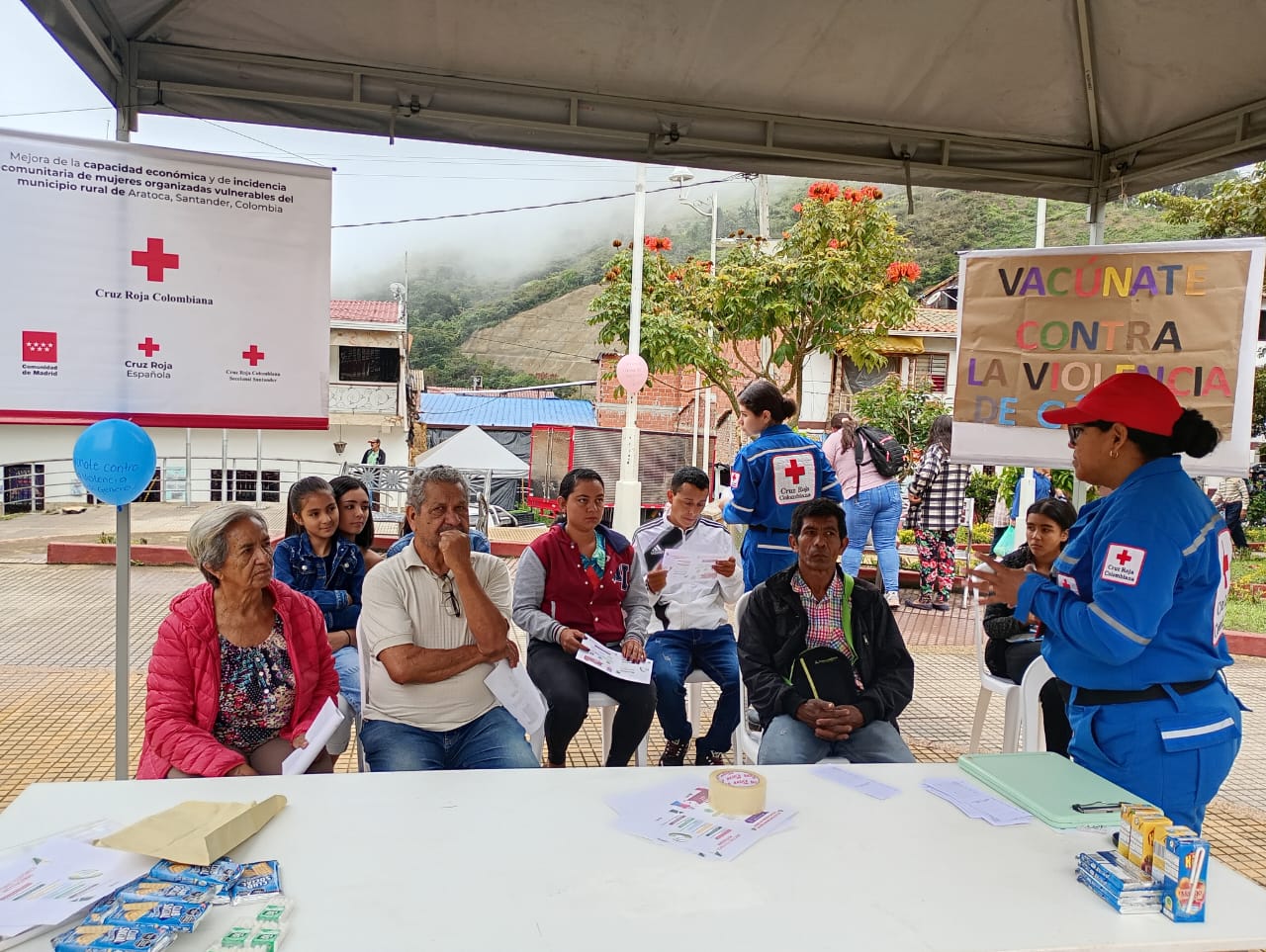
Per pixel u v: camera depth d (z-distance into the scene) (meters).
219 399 3.31
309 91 3.52
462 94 3.66
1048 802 2.12
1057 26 3.43
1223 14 3.18
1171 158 3.95
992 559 2.66
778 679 3.27
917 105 3.88
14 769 4.23
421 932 1.53
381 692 3.10
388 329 21.83
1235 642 7.66
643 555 4.42
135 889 1.60
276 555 3.91
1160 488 2.39
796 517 3.37
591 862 1.79
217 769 2.62
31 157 3.03
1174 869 1.67
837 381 18.64
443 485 3.11
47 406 3.11
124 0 3.08
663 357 10.36
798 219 10.05
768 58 3.53
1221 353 3.64
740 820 2.01
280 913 1.54
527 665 3.80
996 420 4.04
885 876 1.79
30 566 10.12
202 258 3.25
